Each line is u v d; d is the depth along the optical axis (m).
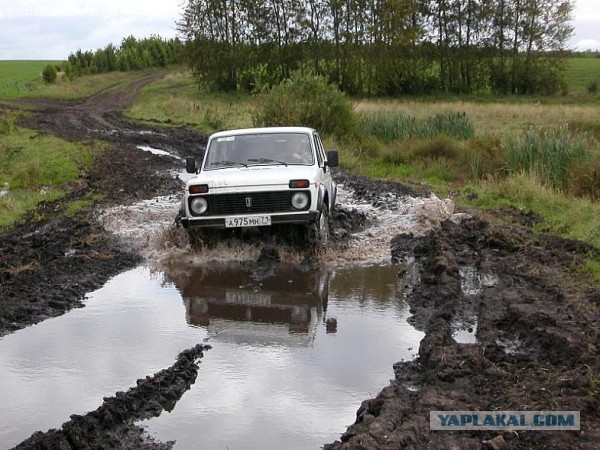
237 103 46.50
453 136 21.58
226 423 4.54
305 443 4.27
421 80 56.84
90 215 12.10
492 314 6.38
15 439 4.35
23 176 16.64
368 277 8.15
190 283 8.02
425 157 18.70
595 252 8.48
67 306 7.13
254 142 9.70
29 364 5.58
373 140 21.62
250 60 57.38
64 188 15.76
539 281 7.34
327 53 54.72
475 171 15.90
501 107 39.88
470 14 55.50
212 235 9.20
